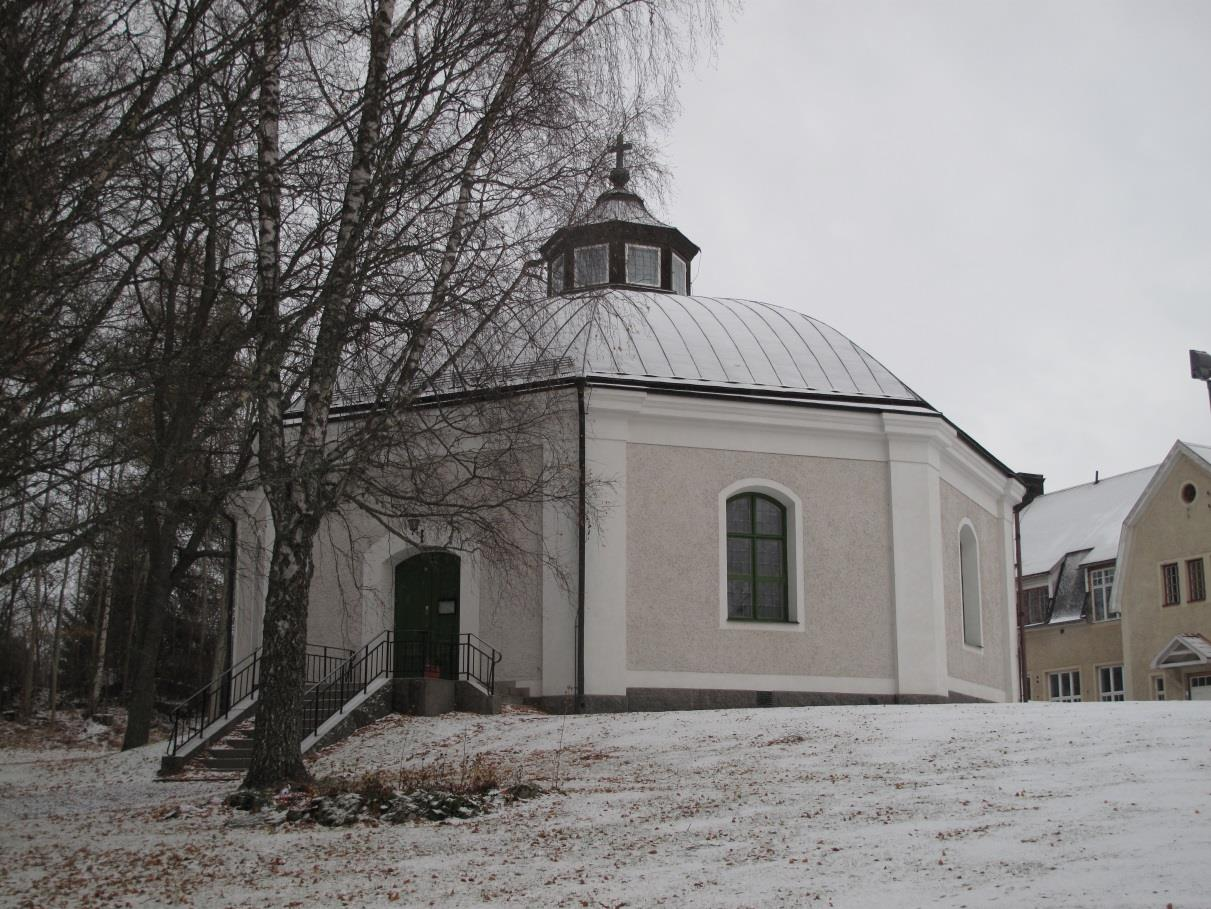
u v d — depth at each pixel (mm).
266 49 13391
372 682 20953
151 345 12617
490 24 14648
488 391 15820
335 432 22312
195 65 12219
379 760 17547
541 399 21312
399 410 14781
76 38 12047
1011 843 9180
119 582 37938
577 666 21766
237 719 20656
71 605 41625
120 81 12430
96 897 9719
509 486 17188
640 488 22891
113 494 11641
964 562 26859
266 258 14031
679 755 15500
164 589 23844
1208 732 13344
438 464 15648
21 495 11984
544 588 22250
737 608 23375
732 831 10648
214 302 14242
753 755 14945
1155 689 39406
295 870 10227
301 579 14336
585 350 22219
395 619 23531
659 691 22188
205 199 12281
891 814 10805
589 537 22234
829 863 9164
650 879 9172
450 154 14531
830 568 23625
